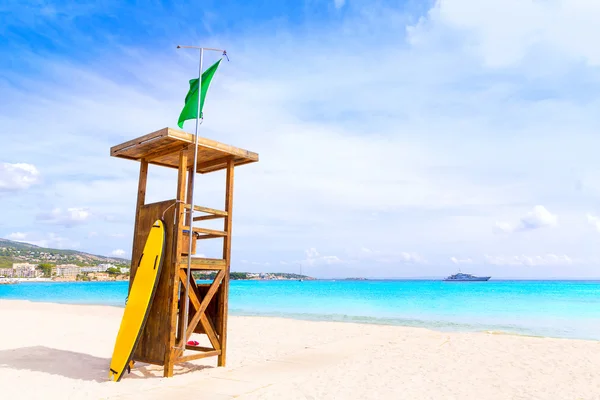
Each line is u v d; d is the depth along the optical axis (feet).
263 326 53.01
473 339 41.60
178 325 24.47
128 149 25.36
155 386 20.84
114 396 19.03
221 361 26.04
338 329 49.75
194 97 25.34
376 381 23.48
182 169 23.58
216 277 25.71
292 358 30.04
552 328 64.80
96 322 53.93
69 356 29.86
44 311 70.90
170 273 22.84
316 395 19.99
